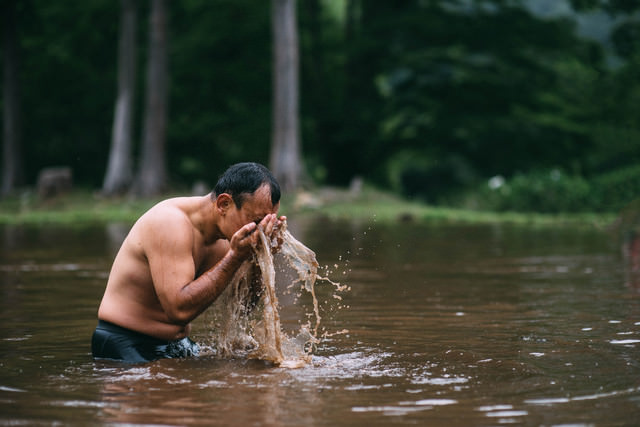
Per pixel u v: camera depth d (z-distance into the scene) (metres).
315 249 11.66
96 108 36.62
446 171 34.03
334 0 42.56
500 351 4.38
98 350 4.35
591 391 3.46
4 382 3.72
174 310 4.22
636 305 6.14
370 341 4.71
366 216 21.83
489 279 8.04
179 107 36.75
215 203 4.33
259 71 35.56
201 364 4.12
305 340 4.63
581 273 8.55
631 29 29.64
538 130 30.94
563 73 32.12
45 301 6.59
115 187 28.78
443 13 30.91
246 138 36.88
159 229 4.30
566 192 24.00
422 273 8.62
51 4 34.28
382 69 31.69
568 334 4.89
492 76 30.16
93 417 3.11
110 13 35.03
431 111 31.05
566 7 37.22
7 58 31.41
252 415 3.11
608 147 31.55
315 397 3.39
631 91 31.08
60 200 28.08
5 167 31.45
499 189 25.38
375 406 3.24
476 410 3.17
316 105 33.50
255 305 4.65
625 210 18.44
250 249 4.21
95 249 12.30
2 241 14.25
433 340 4.73
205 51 34.84
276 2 25.92
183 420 3.05
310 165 38.50
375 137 32.69
